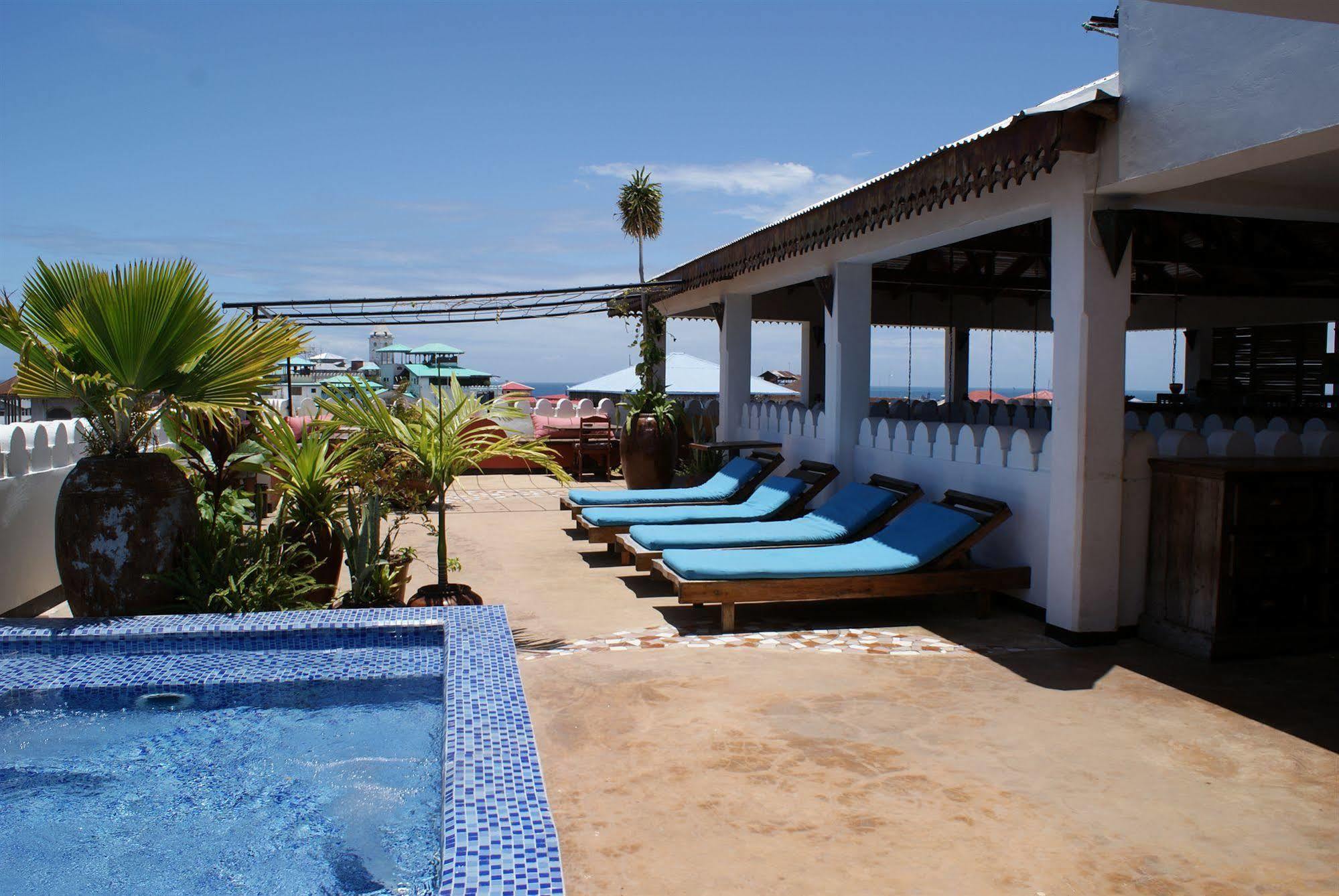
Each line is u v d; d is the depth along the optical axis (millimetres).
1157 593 5367
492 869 2064
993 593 6332
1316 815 3102
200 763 3385
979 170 5371
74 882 2557
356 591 5109
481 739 2973
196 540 4820
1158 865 2750
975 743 3748
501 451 5418
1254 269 9672
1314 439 5609
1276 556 5035
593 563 7715
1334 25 3510
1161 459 5320
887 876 2676
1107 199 5062
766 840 2902
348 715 3803
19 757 3391
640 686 4477
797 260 9414
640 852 2812
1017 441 6141
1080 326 5184
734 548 6762
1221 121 4102
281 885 2527
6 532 5215
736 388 12109
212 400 4824
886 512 6969
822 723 3973
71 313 4391
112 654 4199
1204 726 3963
